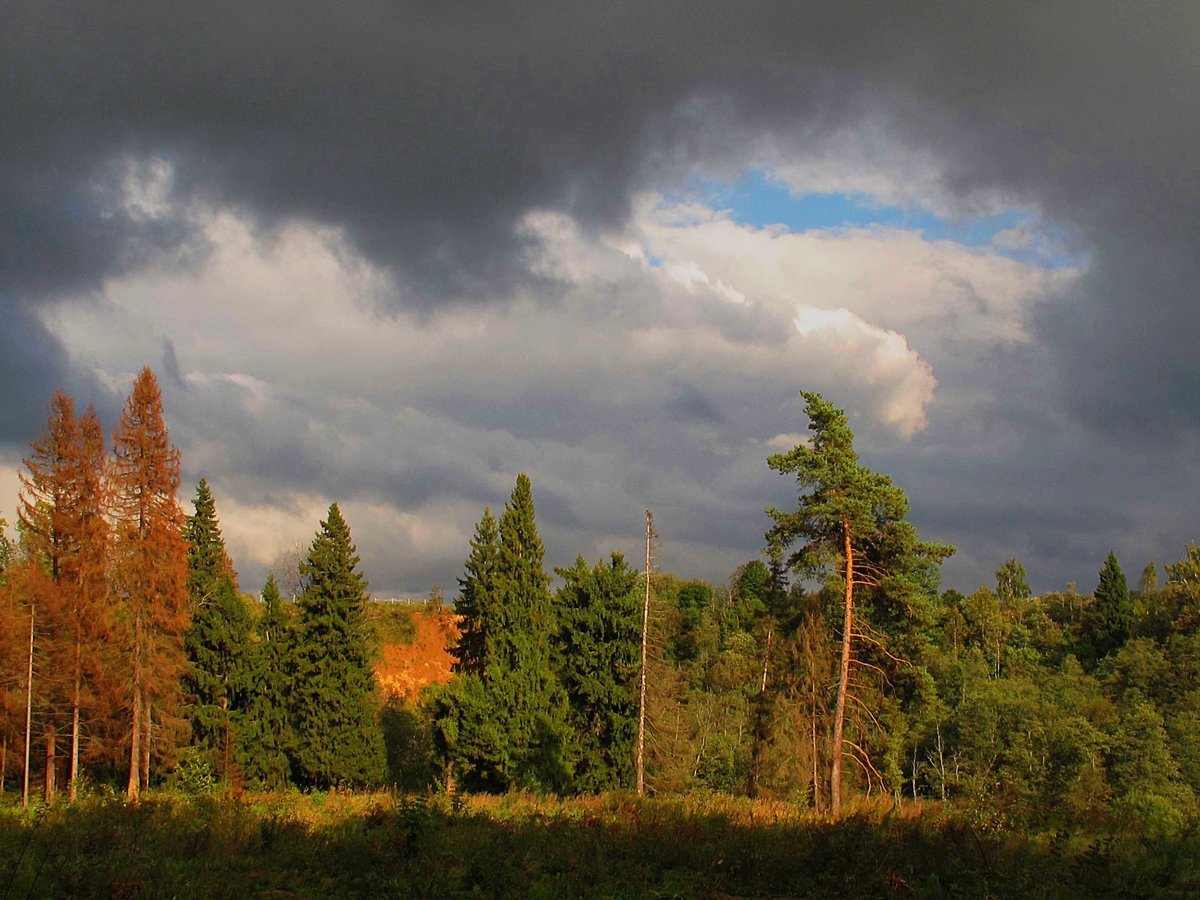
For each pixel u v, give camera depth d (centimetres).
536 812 2244
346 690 4903
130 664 4062
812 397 3519
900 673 3641
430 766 5575
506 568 5009
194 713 4753
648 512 4509
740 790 4966
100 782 4472
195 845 1537
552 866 1400
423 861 1375
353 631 4975
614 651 4791
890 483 3484
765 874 1348
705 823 1806
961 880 1246
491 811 2211
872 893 1236
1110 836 1434
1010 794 1780
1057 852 1376
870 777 3850
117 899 1174
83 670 4197
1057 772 3766
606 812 2142
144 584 4059
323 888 1269
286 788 4750
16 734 4272
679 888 1281
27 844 1388
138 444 4100
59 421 4159
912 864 1321
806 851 1453
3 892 1169
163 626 4159
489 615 4994
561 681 4891
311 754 4769
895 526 3456
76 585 4106
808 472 3422
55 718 4369
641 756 4381
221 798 2275
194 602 4856
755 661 4853
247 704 5031
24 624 4059
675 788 4578
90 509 4138
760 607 4628
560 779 4494
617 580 4912
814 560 3388
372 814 1956
